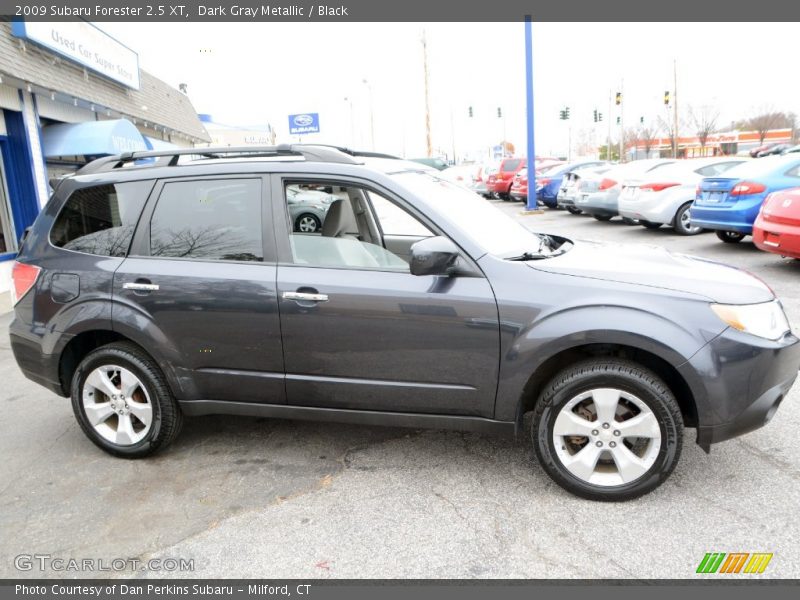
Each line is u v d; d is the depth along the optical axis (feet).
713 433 9.70
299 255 11.19
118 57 45.83
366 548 9.24
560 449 10.23
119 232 12.16
